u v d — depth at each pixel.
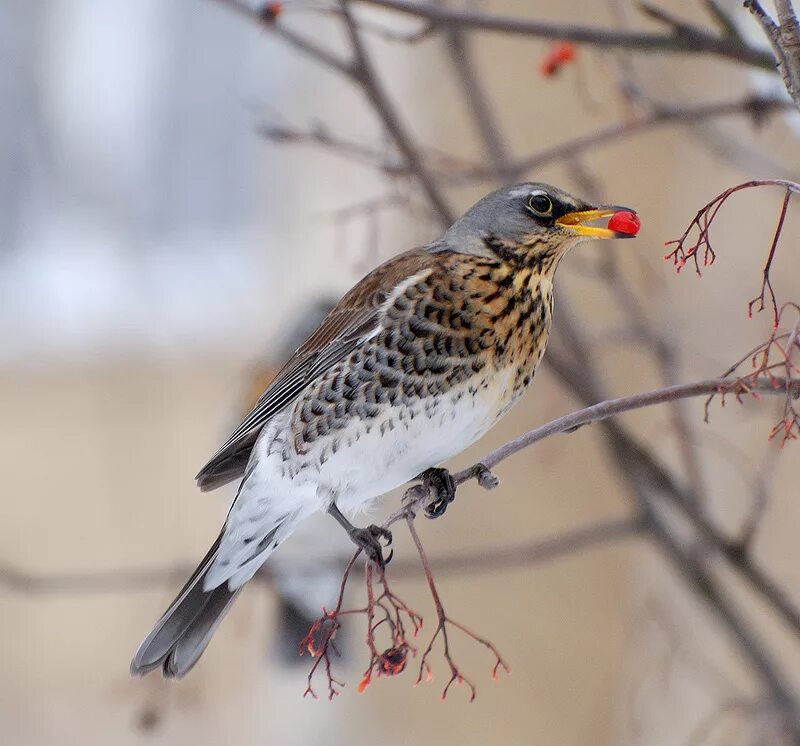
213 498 19.23
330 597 11.21
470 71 10.12
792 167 11.66
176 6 22.72
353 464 8.65
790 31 5.88
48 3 22.48
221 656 16.66
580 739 13.50
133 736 17.34
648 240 12.77
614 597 13.56
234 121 22.70
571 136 12.62
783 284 12.49
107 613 18.73
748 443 12.62
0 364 20.23
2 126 22.14
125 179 22.19
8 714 18.23
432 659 14.49
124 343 20.31
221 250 22.20
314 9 8.86
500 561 9.91
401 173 9.34
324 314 13.02
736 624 10.01
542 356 8.84
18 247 21.72
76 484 19.58
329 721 15.60
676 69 12.33
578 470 13.25
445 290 8.49
